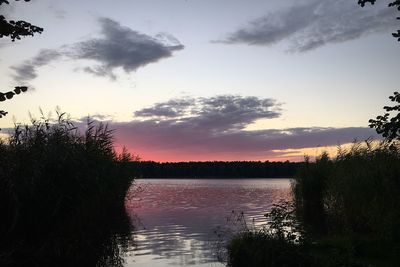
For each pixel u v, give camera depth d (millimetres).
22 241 11297
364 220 14719
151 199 40500
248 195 47031
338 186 16891
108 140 19250
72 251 12648
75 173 12656
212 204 34219
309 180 27031
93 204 14148
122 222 21938
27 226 11602
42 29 8555
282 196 44562
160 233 18609
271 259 10789
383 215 12961
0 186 11305
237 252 11852
